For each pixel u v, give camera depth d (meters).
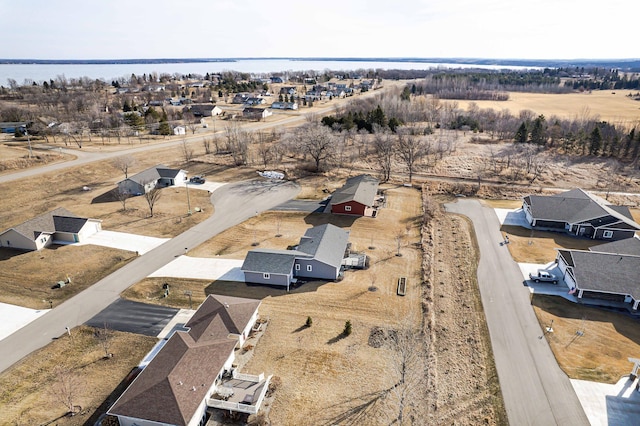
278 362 33.44
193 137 113.38
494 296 43.16
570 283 44.50
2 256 50.66
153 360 30.89
